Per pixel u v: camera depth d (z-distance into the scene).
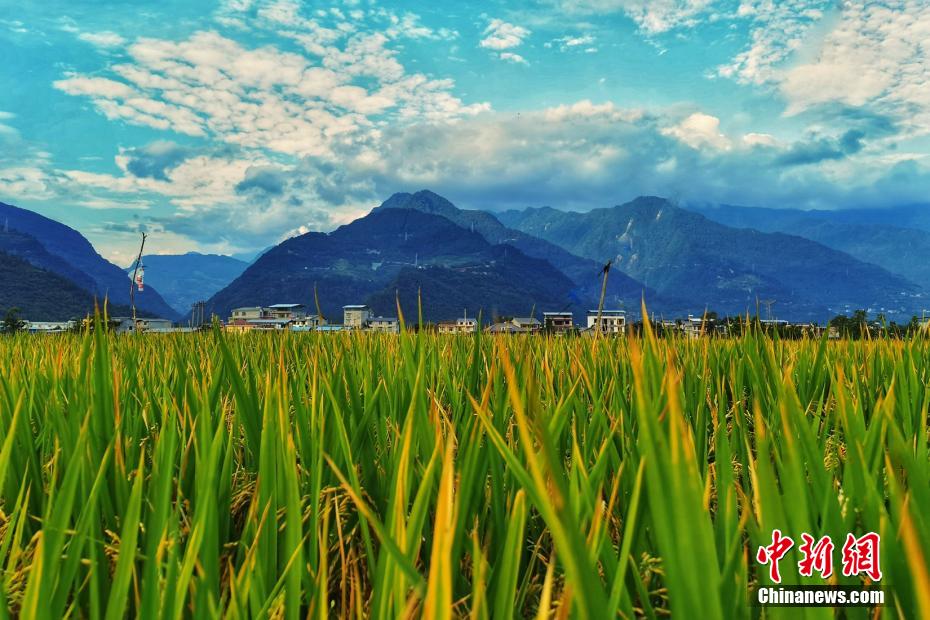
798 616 0.95
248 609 1.49
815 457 1.46
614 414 2.69
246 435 2.42
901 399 2.49
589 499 1.39
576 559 0.71
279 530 1.77
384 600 1.17
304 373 3.30
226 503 1.96
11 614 1.47
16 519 1.69
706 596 0.74
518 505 1.09
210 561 1.40
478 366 3.40
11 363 4.12
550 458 0.75
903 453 1.06
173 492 2.36
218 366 3.07
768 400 2.95
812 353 4.75
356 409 2.45
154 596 1.18
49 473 2.42
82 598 1.62
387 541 0.98
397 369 3.17
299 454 2.34
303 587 1.57
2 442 2.22
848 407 1.88
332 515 2.02
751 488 2.06
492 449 1.80
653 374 2.12
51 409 2.40
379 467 2.37
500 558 1.40
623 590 1.14
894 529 1.04
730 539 1.39
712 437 2.93
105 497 1.94
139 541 1.79
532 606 1.63
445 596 0.84
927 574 0.64
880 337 4.57
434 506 1.80
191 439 2.23
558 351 4.40
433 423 2.03
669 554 0.76
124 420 2.57
